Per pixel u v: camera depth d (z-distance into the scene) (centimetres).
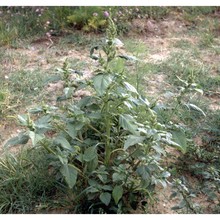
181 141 325
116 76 315
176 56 571
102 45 324
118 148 357
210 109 465
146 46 607
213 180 371
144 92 480
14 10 682
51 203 348
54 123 384
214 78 518
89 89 489
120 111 337
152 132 301
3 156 394
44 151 381
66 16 651
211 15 691
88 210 341
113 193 316
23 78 512
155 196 359
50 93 490
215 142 418
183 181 349
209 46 602
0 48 590
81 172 335
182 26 663
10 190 357
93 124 370
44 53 583
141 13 674
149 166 313
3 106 457
